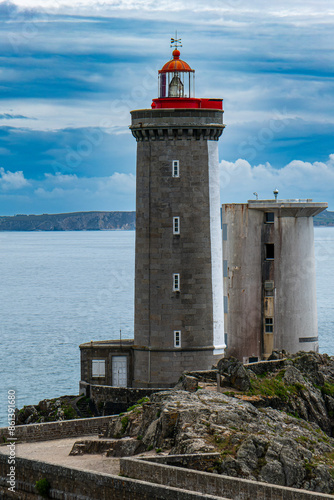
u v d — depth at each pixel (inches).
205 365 5369.1
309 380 4650.6
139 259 5428.2
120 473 2913.4
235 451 3134.8
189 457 3031.5
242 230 6240.2
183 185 5364.2
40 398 6289.4
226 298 6250.0
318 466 3166.8
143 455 3164.4
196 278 5369.1
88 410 5123.0
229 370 4298.7
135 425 3585.1
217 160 5433.1
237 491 2637.8
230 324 6245.1
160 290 5369.1
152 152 5383.9
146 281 5393.7
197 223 5369.1
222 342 5438.0
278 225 6250.0
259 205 6235.2
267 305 6279.5
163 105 5398.6
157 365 5349.4
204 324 5369.1
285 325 6245.1
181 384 4284.0
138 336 5418.3
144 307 5393.7
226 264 6254.9
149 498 2598.4
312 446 3400.6
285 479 3100.4
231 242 6235.2
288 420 3676.2
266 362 4559.5
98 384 5418.3
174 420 3326.8
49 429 3695.9
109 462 3179.1
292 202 6210.6
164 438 3277.6
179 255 5359.3
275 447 3169.3
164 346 5349.4
